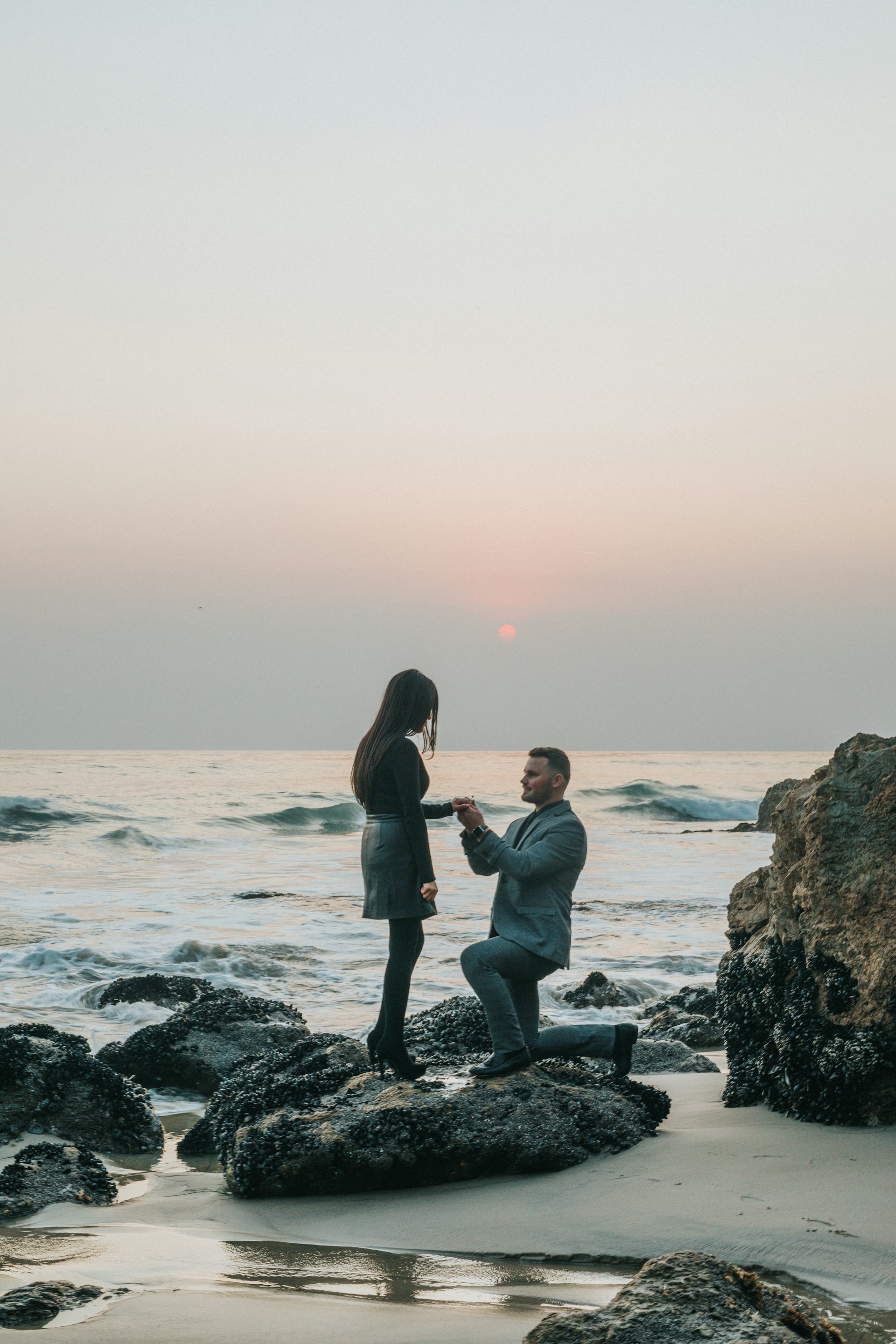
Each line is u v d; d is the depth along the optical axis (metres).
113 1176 5.63
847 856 5.89
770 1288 2.97
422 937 5.42
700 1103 6.27
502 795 49.09
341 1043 6.63
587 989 10.95
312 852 28.89
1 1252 4.10
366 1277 3.73
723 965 6.67
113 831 31.11
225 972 11.99
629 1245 3.89
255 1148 5.02
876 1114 5.27
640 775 78.31
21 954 12.62
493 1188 4.73
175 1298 3.47
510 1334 3.06
